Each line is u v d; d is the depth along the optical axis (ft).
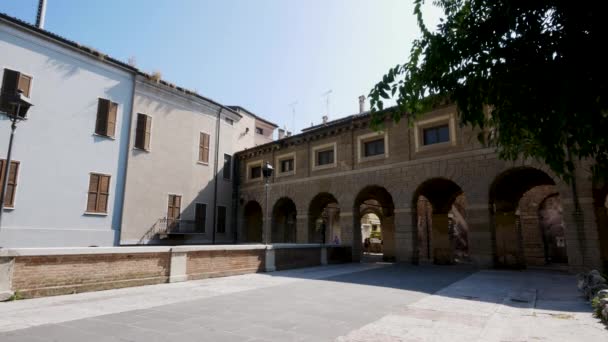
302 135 83.25
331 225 120.26
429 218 89.04
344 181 74.59
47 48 61.62
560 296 31.71
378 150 71.20
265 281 40.57
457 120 59.77
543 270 55.72
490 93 10.28
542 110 9.11
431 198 73.41
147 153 75.46
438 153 61.31
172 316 23.08
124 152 71.56
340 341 17.98
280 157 89.45
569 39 8.36
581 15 8.25
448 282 40.68
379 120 12.39
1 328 19.70
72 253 30.66
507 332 19.70
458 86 10.65
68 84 63.93
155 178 76.43
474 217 56.03
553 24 9.03
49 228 59.11
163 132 79.25
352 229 71.51
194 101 87.25
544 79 8.59
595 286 27.84
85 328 19.94
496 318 23.15
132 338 18.16
